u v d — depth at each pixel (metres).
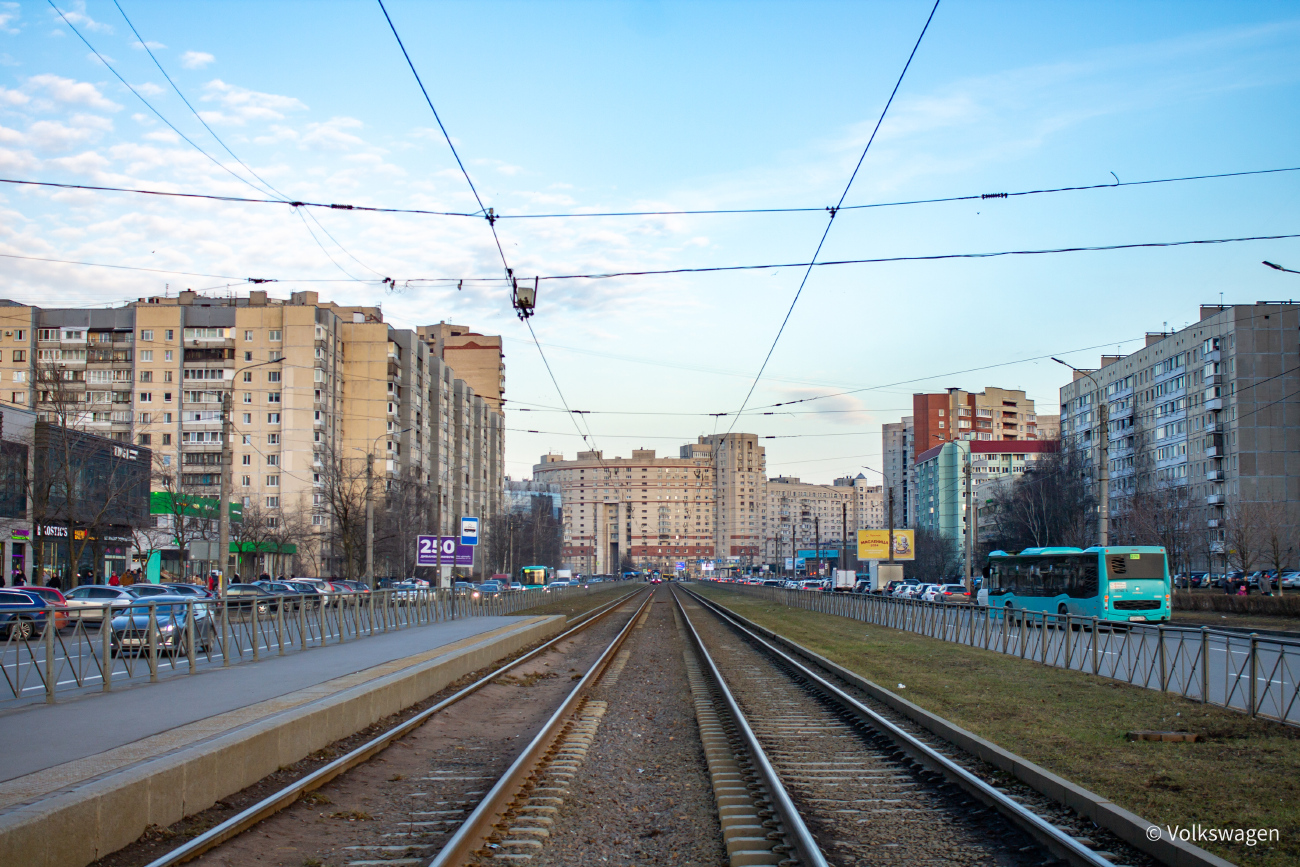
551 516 147.75
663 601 76.94
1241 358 86.38
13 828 6.33
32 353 89.06
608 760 11.79
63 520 42.44
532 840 8.00
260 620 19.59
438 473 108.25
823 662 22.56
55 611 13.07
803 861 7.32
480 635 26.83
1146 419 102.56
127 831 7.55
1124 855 7.15
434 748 12.63
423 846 7.79
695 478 192.88
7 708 12.08
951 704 15.47
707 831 8.47
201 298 96.50
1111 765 10.41
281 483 86.69
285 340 88.25
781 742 12.88
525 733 13.93
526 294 22.03
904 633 34.53
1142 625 17.86
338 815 8.82
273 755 10.16
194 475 87.50
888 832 8.24
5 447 41.16
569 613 51.53
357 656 19.78
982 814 8.58
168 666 15.73
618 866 7.45
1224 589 68.69
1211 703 15.04
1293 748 11.41
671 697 18.28
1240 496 84.69
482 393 142.62
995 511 107.25
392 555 72.06
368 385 95.25
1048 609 40.31
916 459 154.62
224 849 7.56
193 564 61.12
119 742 9.66
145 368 89.00
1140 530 70.19
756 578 151.50
